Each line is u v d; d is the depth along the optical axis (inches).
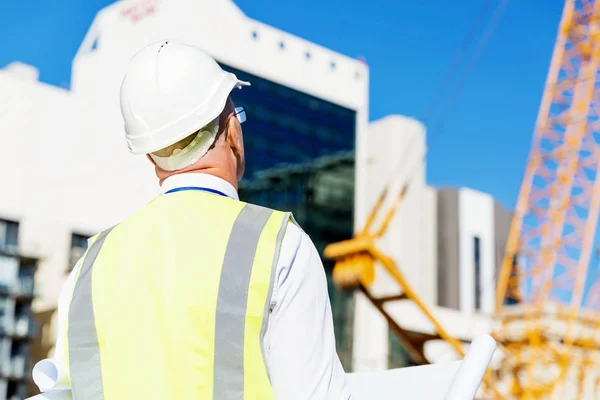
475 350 99.0
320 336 100.0
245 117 116.5
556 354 2226.9
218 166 109.6
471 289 4360.2
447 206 4416.8
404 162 4291.3
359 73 4217.5
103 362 100.9
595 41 2413.9
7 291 3006.9
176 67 110.2
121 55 3580.2
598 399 2276.1
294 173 3890.3
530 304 2276.1
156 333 98.2
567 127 2400.3
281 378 97.8
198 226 102.9
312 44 4126.5
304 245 102.3
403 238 4192.9
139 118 109.6
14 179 3272.6
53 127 3400.6
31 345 3009.4
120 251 105.3
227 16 3863.2
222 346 96.9
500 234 4542.3
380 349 3700.8
